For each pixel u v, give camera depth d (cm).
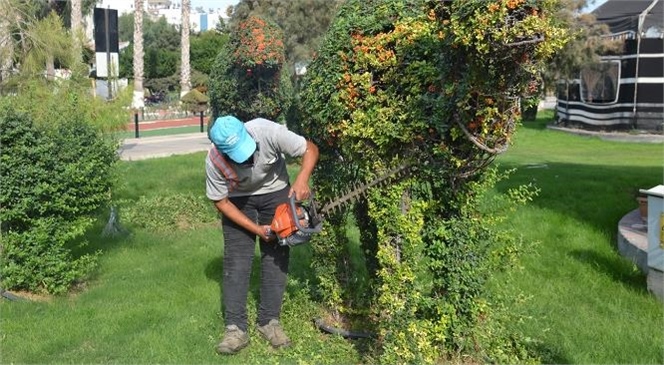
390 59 378
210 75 784
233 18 1584
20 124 550
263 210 461
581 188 1004
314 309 504
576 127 2417
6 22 882
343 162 436
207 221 884
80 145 597
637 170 1234
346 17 412
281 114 816
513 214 820
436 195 393
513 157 1556
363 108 391
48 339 482
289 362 443
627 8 2212
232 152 416
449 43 339
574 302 538
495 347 416
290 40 1459
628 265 617
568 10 1688
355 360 441
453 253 394
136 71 3041
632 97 2200
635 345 451
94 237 795
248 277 467
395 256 393
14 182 552
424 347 390
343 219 479
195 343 473
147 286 605
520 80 332
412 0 394
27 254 571
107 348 465
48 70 907
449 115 359
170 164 1412
